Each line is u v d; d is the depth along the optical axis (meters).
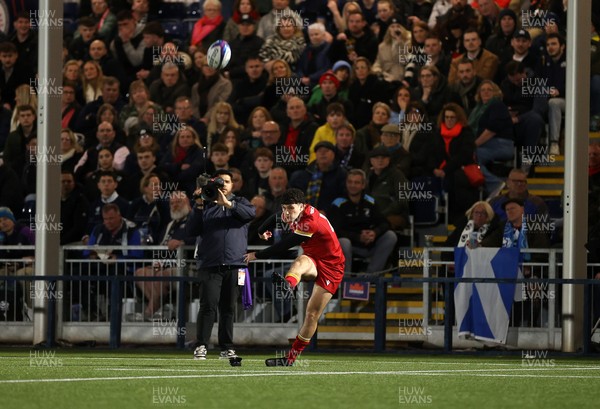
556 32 74.19
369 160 71.19
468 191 70.38
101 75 80.44
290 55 78.56
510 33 74.81
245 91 77.75
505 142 71.94
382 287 58.38
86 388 32.03
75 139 76.88
